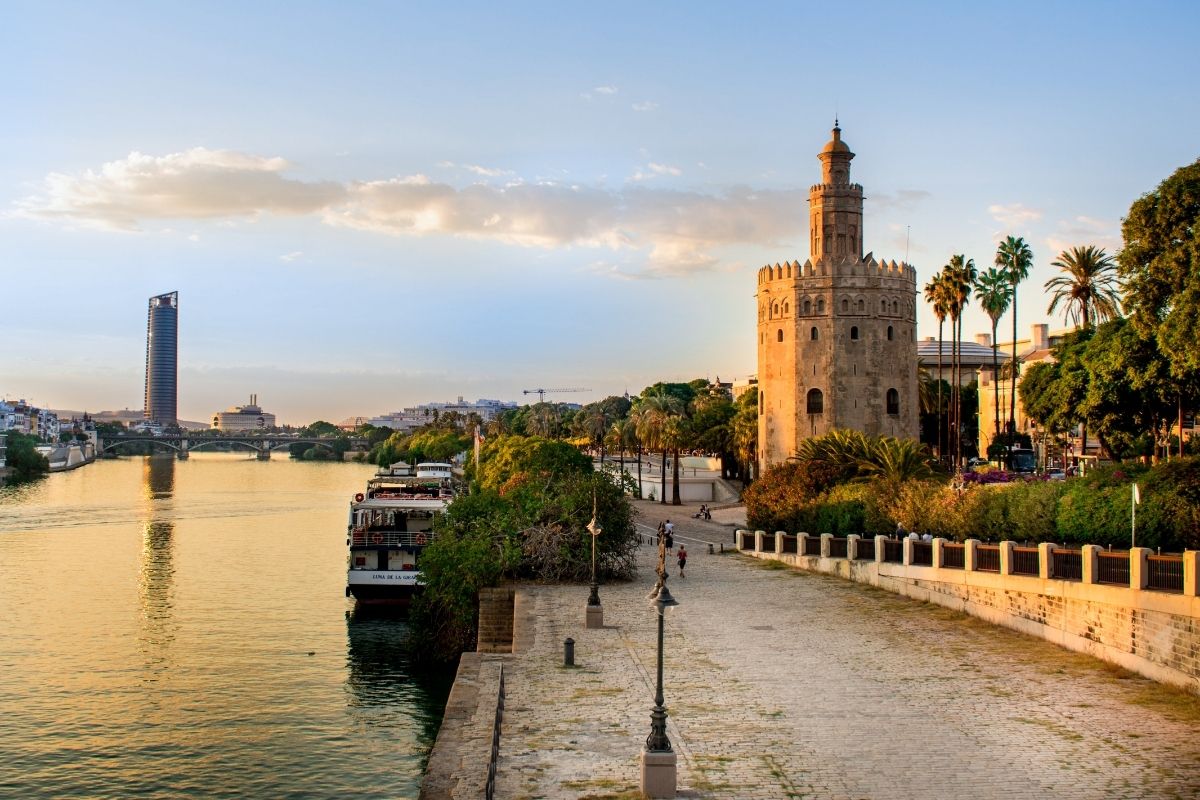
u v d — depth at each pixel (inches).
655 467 6363.2
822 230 4205.2
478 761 1085.8
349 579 2615.7
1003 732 1179.9
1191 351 1934.1
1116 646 1486.2
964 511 2182.6
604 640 1695.4
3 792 1439.5
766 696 1337.4
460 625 2116.1
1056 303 3555.6
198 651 2235.5
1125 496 1755.7
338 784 1472.7
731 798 976.9
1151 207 2100.1
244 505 6294.3
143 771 1521.9
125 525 4945.9
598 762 1077.1
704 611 1972.2
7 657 2180.1
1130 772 1047.0
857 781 1022.4
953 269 3865.7
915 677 1438.2
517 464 4008.4
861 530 2610.7
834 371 4052.7
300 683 1979.6
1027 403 3720.5
